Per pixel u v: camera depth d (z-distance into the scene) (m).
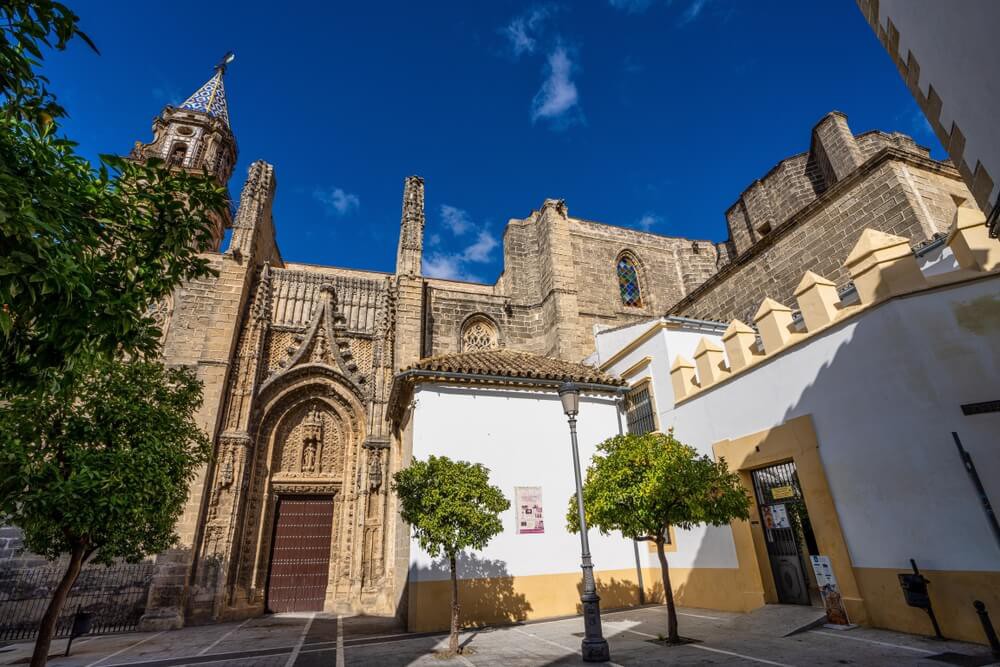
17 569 16.09
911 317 8.09
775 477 10.81
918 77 6.18
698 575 12.31
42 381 4.52
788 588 10.34
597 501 8.86
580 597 12.91
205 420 19.05
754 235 22.39
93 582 16.44
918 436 7.77
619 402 15.62
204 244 5.74
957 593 7.08
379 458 21.05
